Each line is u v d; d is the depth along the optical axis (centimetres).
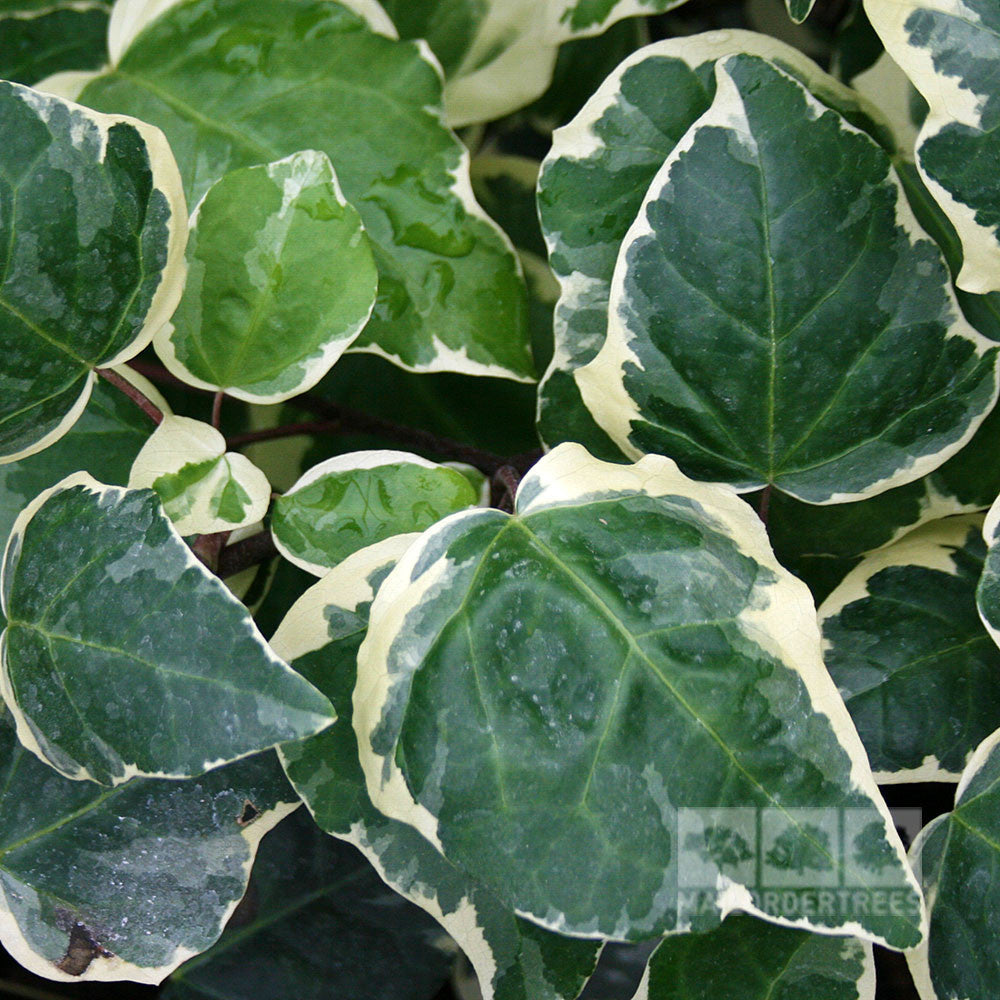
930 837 43
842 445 44
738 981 43
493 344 47
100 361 42
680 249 43
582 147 45
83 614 40
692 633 41
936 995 42
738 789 40
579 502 42
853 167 43
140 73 47
